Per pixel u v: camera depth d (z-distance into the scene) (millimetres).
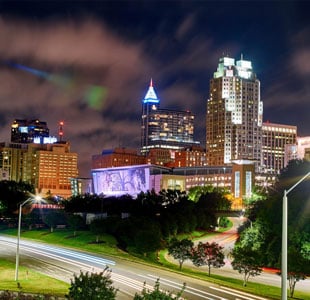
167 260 121062
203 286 76250
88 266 95688
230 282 86625
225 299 66812
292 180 142500
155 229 128125
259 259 90750
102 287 38219
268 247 112438
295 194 117438
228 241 161250
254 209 159875
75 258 107125
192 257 97938
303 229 108375
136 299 33812
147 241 118438
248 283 87625
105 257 109688
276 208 117812
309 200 113438
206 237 174000
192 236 173250
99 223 136250
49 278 81188
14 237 151625
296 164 147500
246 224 195000
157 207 192125
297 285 89375
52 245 132500
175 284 77375
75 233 148625
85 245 129625
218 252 97000
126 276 84250
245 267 84125
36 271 88812
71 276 83938
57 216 161500
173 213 180750
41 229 167375
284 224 33312
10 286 70875
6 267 92750
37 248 124250
